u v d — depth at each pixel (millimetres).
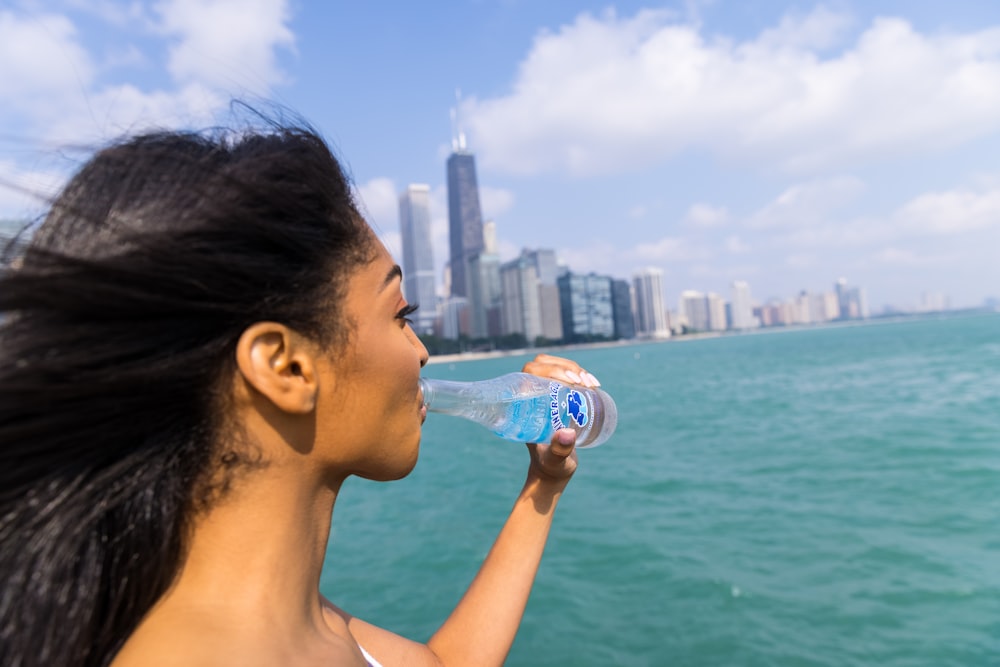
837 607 5766
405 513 10852
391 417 784
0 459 555
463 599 1325
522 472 13914
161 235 599
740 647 5262
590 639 5609
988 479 9461
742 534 7957
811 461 12070
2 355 561
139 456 617
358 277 755
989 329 85812
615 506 9898
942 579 6121
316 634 752
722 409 22719
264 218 668
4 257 612
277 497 701
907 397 21500
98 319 579
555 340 155625
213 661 624
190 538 670
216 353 644
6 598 568
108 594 620
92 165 678
